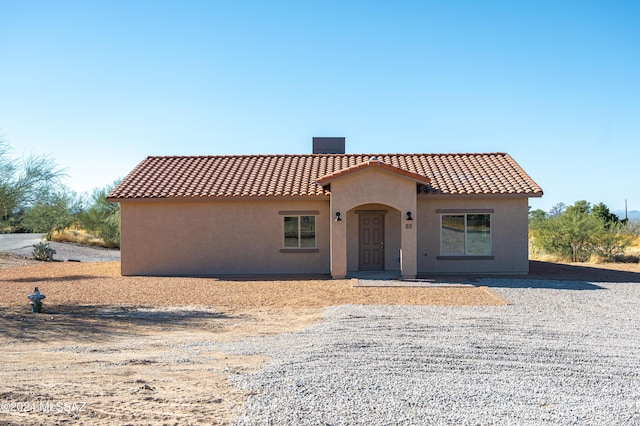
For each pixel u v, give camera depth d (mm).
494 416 6445
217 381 7766
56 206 40125
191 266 23594
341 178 21703
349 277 21922
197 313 14844
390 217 23844
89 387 7359
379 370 8414
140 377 7969
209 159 27469
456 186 23109
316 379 7805
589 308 15039
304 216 23609
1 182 25016
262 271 23531
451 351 9773
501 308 15031
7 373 8188
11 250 36812
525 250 23078
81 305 16156
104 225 43406
